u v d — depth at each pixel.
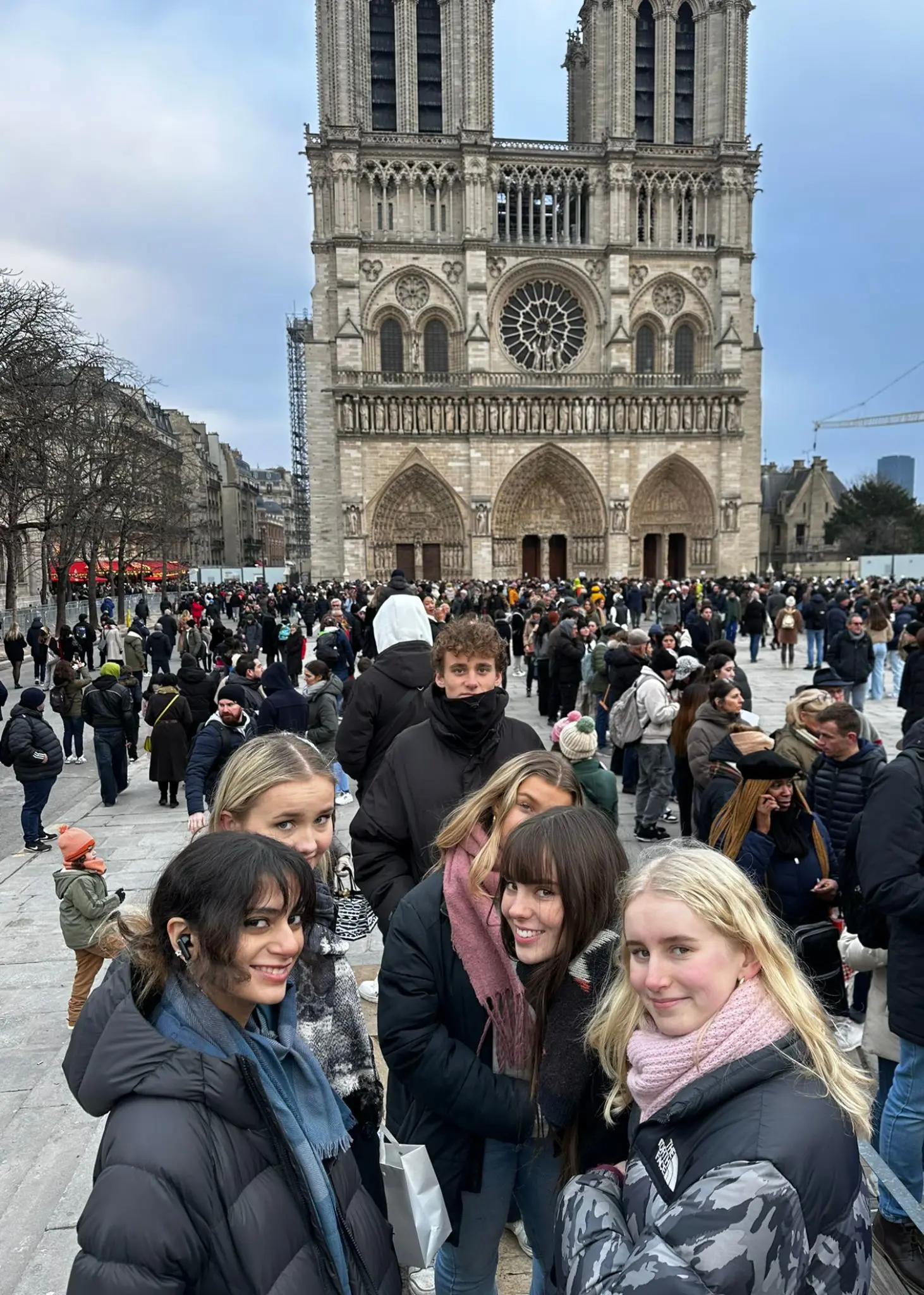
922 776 4.86
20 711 13.59
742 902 2.59
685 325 77.06
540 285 75.62
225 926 2.47
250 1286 2.29
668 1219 2.13
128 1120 2.32
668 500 78.12
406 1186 3.38
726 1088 2.33
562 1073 3.26
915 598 37.47
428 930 3.71
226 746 9.95
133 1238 2.12
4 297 31.84
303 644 30.70
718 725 9.52
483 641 4.99
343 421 71.56
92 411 49.03
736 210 74.50
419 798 5.01
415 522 75.44
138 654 28.58
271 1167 2.48
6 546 40.66
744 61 73.31
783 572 90.88
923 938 4.82
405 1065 3.56
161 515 63.31
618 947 3.18
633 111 72.25
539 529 77.94
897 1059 5.46
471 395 72.88
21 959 9.68
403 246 71.62
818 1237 2.12
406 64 70.31
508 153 71.81
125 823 15.24
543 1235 3.86
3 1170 6.19
